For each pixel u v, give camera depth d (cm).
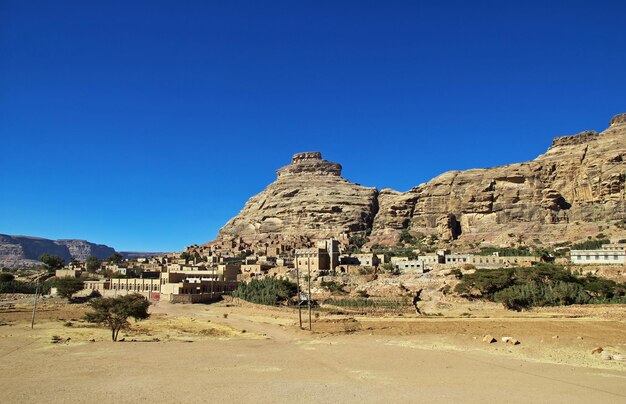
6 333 8400
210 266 19788
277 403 4156
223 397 4325
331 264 18312
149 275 19262
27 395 4269
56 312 12162
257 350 7044
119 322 8119
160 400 4200
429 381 5031
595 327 8525
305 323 10044
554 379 5153
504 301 11369
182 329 9625
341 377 5203
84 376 5072
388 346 7344
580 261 15812
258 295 14375
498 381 5047
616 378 5219
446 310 11669
